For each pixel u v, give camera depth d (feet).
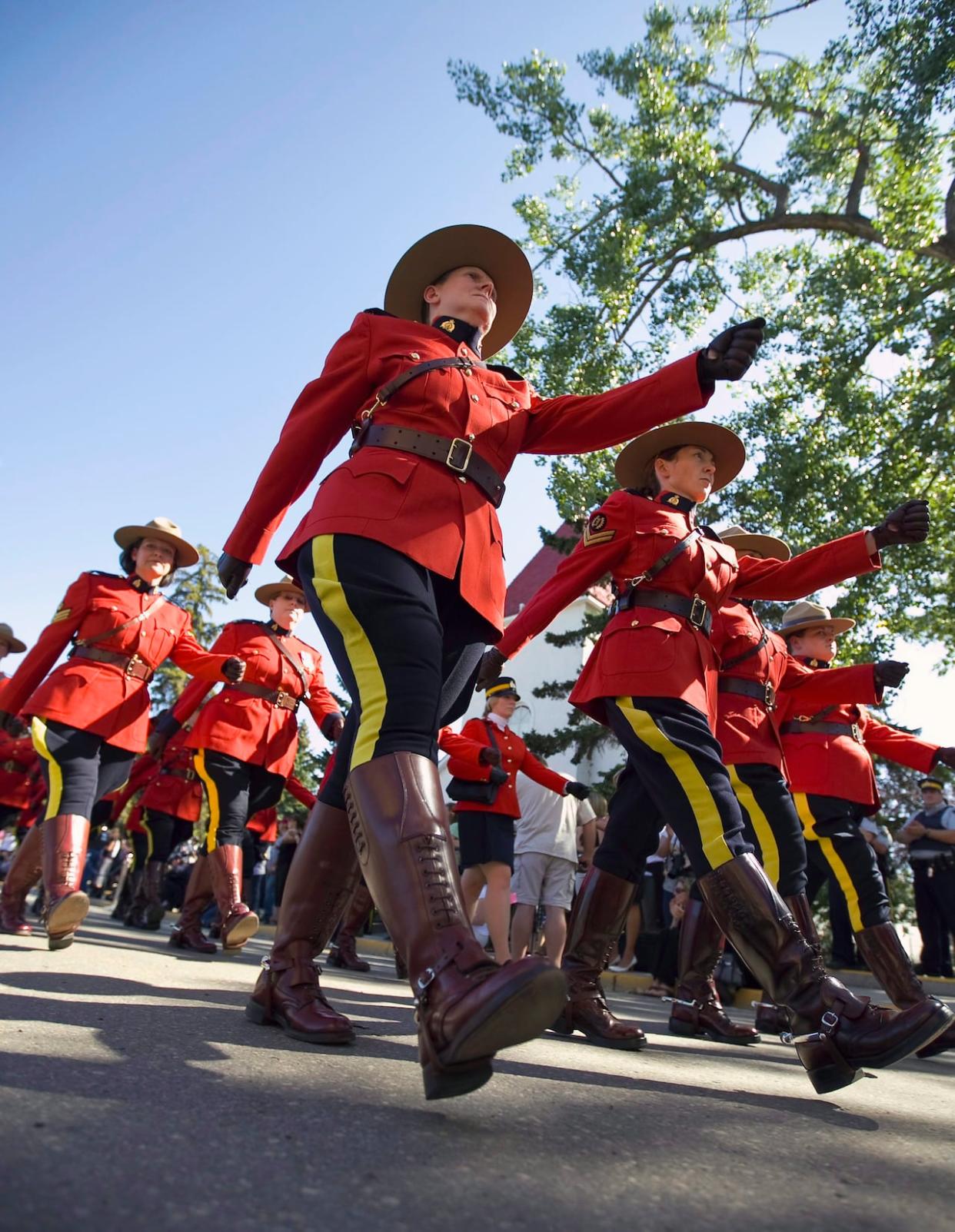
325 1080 6.52
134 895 30.32
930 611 57.26
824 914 58.54
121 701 16.16
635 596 10.87
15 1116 4.77
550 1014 5.33
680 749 9.80
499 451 7.94
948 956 30.94
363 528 7.02
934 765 16.12
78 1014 8.52
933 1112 8.16
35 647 15.90
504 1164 4.88
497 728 21.58
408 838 6.00
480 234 9.57
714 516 54.49
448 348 8.27
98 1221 3.59
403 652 6.68
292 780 22.18
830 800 15.75
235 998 11.30
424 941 5.72
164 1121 5.01
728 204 61.21
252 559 8.21
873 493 52.54
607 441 8.26
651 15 61.05
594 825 25.55
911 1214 4.68
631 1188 4.68
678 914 26.96
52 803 15.38
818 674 14.62
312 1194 4.15
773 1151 5.77
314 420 8.00
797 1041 8.47
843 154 58.03
